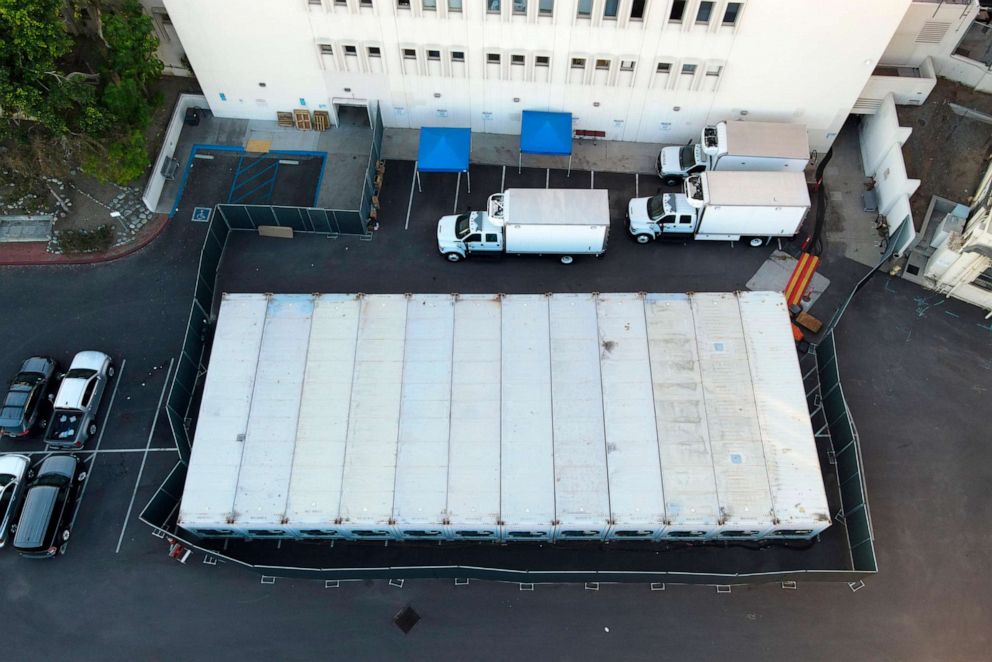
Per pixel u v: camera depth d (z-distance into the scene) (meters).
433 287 39.97
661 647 31.45
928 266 39.00
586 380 33.50
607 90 40.94
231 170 43.72
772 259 40.59
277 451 32.12
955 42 40.72
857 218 41.69
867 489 34.66
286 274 40.38
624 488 31.14
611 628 31.81
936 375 37.22
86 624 32.16
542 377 33.59
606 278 40.12
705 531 31.56
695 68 39.03
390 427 32.53
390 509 30.86
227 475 31.67
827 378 36.47
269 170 43.66
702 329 34.72
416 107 43.41
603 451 31.89
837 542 33.53
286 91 43.12
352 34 39.06
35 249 41.06
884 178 41.28
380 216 42.06
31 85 35.38
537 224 37.53
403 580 32.88
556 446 32.00
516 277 40.19
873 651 31.28
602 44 38.09
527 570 32.88
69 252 40.84
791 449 31.91
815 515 30.64
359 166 43.78
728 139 40.19
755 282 39.91
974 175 40.41
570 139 41.59
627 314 35.16
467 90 41.84
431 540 33.66
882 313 38.88
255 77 42.28
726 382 33.41
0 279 40.31
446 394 33.25
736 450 31.88
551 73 40.16
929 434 35.81
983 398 36.59
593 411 32.78
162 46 43.84
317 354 34.31
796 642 31.48
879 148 41.78
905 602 32.19
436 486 31.27
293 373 33.91
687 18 36.22
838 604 32.19
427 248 41.09
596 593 32.53
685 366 33.78
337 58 40.56
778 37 36.97
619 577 31.89
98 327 38.97
